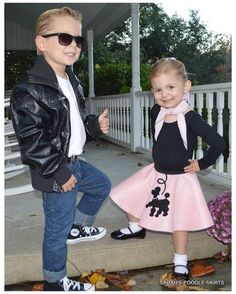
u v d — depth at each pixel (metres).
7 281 2.68
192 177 2.63
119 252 2.80
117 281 2.68
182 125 2.62
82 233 2.82
